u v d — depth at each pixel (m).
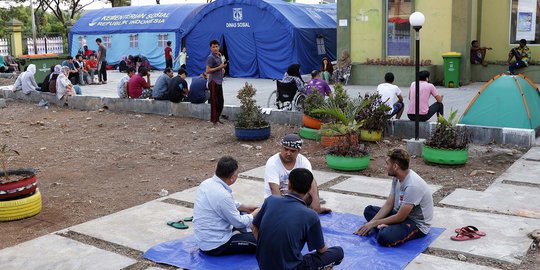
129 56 27.28
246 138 11.10
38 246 5.82
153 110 14.67
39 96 17.34
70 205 7.32
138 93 15.26
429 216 5.77
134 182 8.42
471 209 6.81
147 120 13.84
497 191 7.49
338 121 10.20
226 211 5.36
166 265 5.36
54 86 16.83
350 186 7.93
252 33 23.58
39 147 11.14
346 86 19.41
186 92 14.40
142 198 7.60
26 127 13.48
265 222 4.41
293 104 13.09
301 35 22.70
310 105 11.08
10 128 13.40
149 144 11.21
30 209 6.79
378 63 19.42
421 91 10.72
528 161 9.00
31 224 6.61
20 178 6.86
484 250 5.48
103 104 15.64
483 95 10.96
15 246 5.83
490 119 10.74
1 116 15.29
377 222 5.82
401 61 19.17
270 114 12.77
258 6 23.06
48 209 7.18
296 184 4.49
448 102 14.89
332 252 4.66
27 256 5.57
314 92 11.17
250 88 11.41
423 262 5.27
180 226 6.32
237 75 24.41
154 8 29.59
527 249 5.50
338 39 20.53
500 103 10.75
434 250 5.57
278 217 4.38
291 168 6.16
